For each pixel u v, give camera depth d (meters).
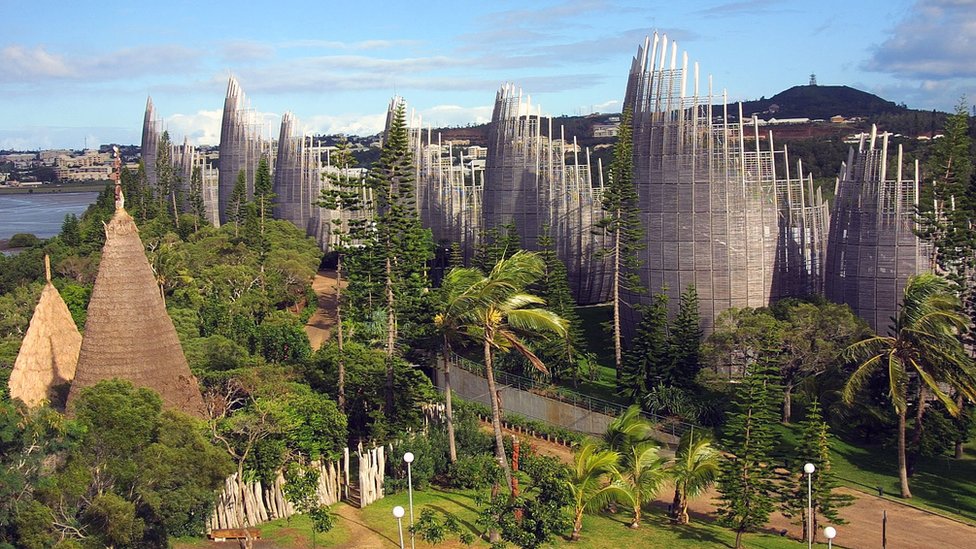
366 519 38.44
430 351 48.94
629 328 69.38
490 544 35.44
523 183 84.06
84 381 39.00
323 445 41.19
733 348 53.56
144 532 31.33
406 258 50.19
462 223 96.44
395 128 49.41
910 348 42.91
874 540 38.44
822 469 37.81
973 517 41.69
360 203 53.47
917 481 46.19
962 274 54.22
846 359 44.97
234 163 131.38
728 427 40.16
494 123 85.69
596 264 84.62
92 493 30.38
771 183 66.19
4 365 48.88
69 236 109.50
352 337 56.69
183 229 115.00
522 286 41.78
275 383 43.34
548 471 36.84
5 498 28.16
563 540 37.16
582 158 165.25
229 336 58.94
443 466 44.47
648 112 65.56
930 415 47.41
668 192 64.44
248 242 92.31
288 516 38.25
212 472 32.66
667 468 39.94
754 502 37.03
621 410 53.97
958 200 55.06
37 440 29.28
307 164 118.81
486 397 61.91
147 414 32.19
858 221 59.00
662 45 65.00
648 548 36.66
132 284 39.62
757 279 64.50
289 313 76.62
